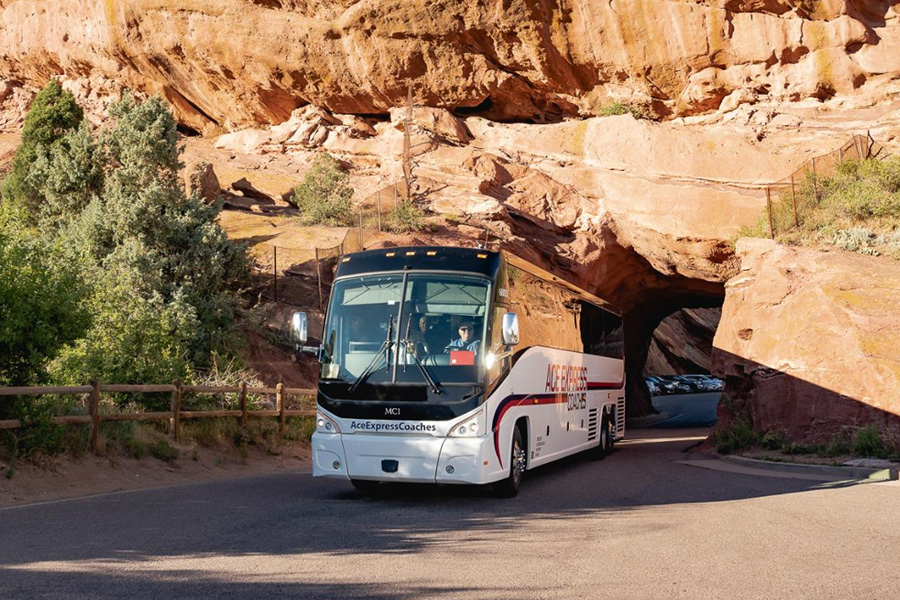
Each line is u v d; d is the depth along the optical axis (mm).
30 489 10109
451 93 40000
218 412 15453
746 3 35844
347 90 40688
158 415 13711
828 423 16672
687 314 78938
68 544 6973
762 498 11055
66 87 46156
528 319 12398
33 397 10969
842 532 8094
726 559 6668
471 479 9875
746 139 35312
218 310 21688
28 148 28203
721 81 36938
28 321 11414
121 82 45156
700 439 27172
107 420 12688
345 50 39281
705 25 36094
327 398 10500
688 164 35750
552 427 13773
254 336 24469
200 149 41688
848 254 20172
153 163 24484
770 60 36281
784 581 5863
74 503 9492
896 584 5789
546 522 8711
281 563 6320
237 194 36969
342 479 13312
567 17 37000
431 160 38250
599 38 37062
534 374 12586
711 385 66438
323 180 34188
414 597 5281
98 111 44469
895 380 15742
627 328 46812
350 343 10586
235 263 23328
